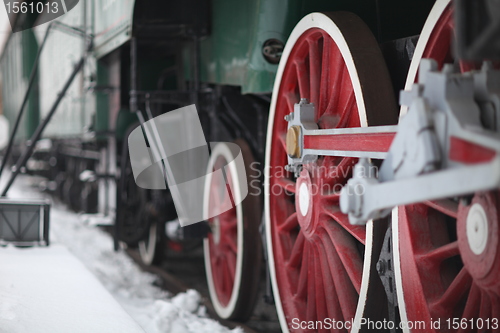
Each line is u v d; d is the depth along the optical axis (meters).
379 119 2.92
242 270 4.80
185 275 7.22
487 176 1.61
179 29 5.53
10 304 3.78
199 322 4.88
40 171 18.23
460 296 2.54
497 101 2.01
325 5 4.17
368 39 3.11
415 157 2.02
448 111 1.97
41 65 14.31
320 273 3.58
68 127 11.95
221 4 5.24
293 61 3.83
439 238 2.70
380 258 2.85
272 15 4.25
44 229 6.37
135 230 7.85
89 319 3.53
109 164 8.82
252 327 4.99
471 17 1.82
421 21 4.04
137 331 3.34
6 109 21.64
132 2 5.48
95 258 7.88
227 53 5.10
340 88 3.35
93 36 7.41
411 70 2.68
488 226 2.15
